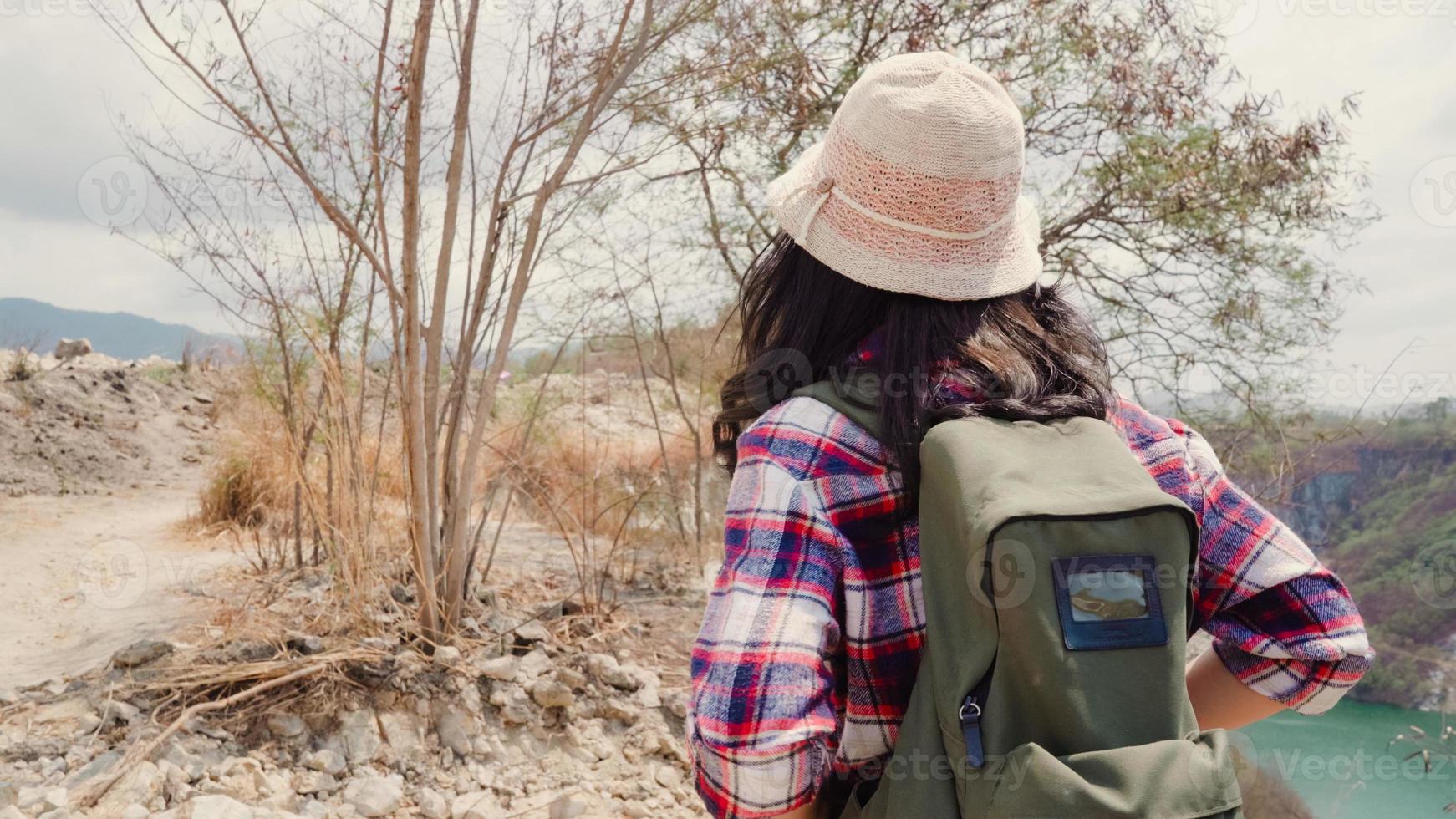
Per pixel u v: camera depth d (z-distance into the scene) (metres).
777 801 0.76
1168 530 0.78
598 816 2.71
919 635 0.84
